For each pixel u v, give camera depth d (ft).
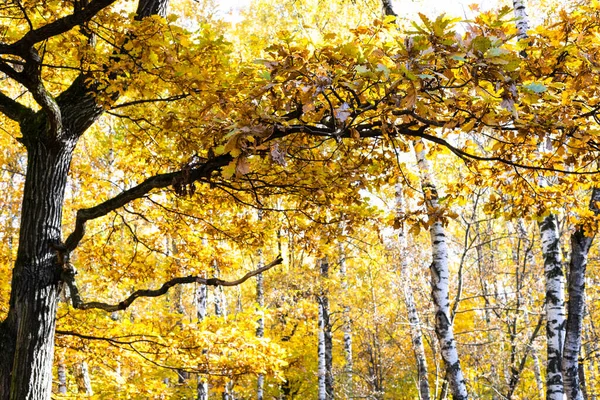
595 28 7.88
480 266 33.63
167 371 24.32
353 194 12.00
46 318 10.64
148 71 9.55
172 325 17.54
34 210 10.91
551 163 10.40
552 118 7.49
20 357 10.18
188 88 9.78
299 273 36.78
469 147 11.03
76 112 11.41
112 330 17.01
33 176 11.06
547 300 18.24
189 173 10.25
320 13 21.53
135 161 15.76
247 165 6.72
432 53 6.42
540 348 29.40
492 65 6.26
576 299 16.75
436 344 26.96
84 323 16.87
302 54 7.11
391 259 30.14
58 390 26.91
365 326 40.01
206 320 17.42
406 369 42.83
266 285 38.78
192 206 14.79
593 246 38.40
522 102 7.27
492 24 6.81
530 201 11.41
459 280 23.54
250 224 14.51
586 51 7.43
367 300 40.93
